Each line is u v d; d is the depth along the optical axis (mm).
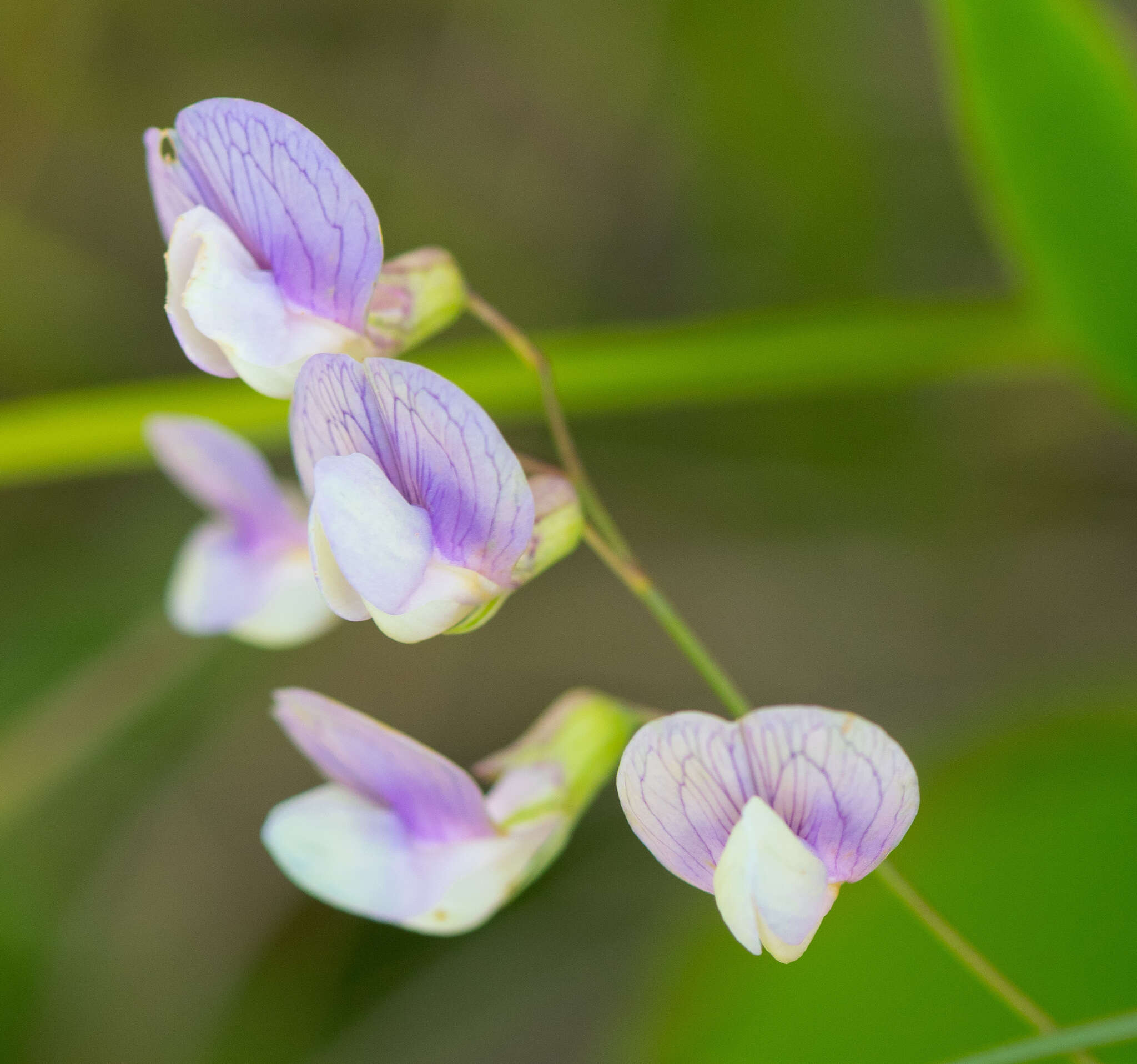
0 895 367
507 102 407
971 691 378
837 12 367
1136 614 371
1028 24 275
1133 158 280
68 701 368
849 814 239
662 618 252
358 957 372
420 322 256
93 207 410
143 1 406
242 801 394
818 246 368
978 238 374
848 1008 276
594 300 400
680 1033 282
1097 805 279
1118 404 298
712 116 371
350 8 414
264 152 245
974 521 375
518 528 243
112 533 390
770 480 378
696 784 240
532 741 262
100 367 400
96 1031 369
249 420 310
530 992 351
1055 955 274
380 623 243
